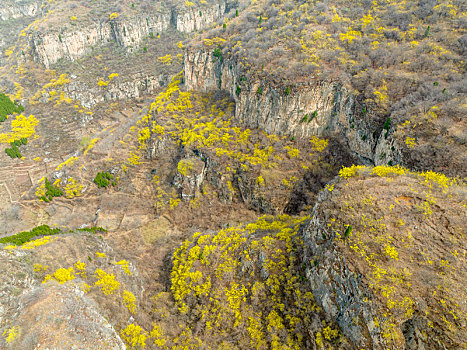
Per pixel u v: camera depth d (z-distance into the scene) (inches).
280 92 2282.2
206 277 1539.1
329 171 2209.6
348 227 1183.6
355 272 1090.1
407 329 972.6
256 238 1651.1
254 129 2496.3
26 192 2704.2
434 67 2065.7
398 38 2399.1
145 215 2335.1
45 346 924.6
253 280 1461.6
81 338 978.1
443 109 1753.2
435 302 959.0
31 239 1604.3
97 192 2556.6
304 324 1215.6
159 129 2778.1
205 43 3014.3
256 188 2185.0
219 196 2315.5
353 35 2541.8
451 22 2358.5
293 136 2354.8
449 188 1305.4
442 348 899.4
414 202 1253.1
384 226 1182.9
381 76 2116.1
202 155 2411.4
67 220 2303.2
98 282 1330.0
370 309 1010.1
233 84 2728.8
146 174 2664.9
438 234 1131.9
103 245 1728.6
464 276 999.6
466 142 1566.2
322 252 1266.0
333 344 1101.7
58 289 1130.0
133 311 1334.9
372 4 2839.6
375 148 1998.0
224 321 1339.8
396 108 1919.3
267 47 2588.6
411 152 1678.2
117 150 2827.3
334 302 1155.9
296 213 2139.5
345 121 2245.3
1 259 1223.5
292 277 1369.3
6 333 960.3
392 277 1035.9
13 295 1127.0
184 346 1267.2
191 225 2206.0
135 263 1792.6
